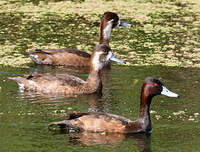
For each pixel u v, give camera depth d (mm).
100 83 18578
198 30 27062
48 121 14750
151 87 14430
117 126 14180
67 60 21906
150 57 22344
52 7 31156
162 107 16500
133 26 27531
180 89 18250
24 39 24391
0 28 26188
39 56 21688
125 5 32406
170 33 26391
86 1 33219
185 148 13148
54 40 24469
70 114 14312
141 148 13125
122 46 24000
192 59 22156
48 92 18109
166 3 33594
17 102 16578
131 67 21109
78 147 13023
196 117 15516
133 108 16359
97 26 27250
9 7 30781
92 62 18625
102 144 13312
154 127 14695
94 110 16031
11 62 21234
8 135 13633
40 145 13047
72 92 18125
